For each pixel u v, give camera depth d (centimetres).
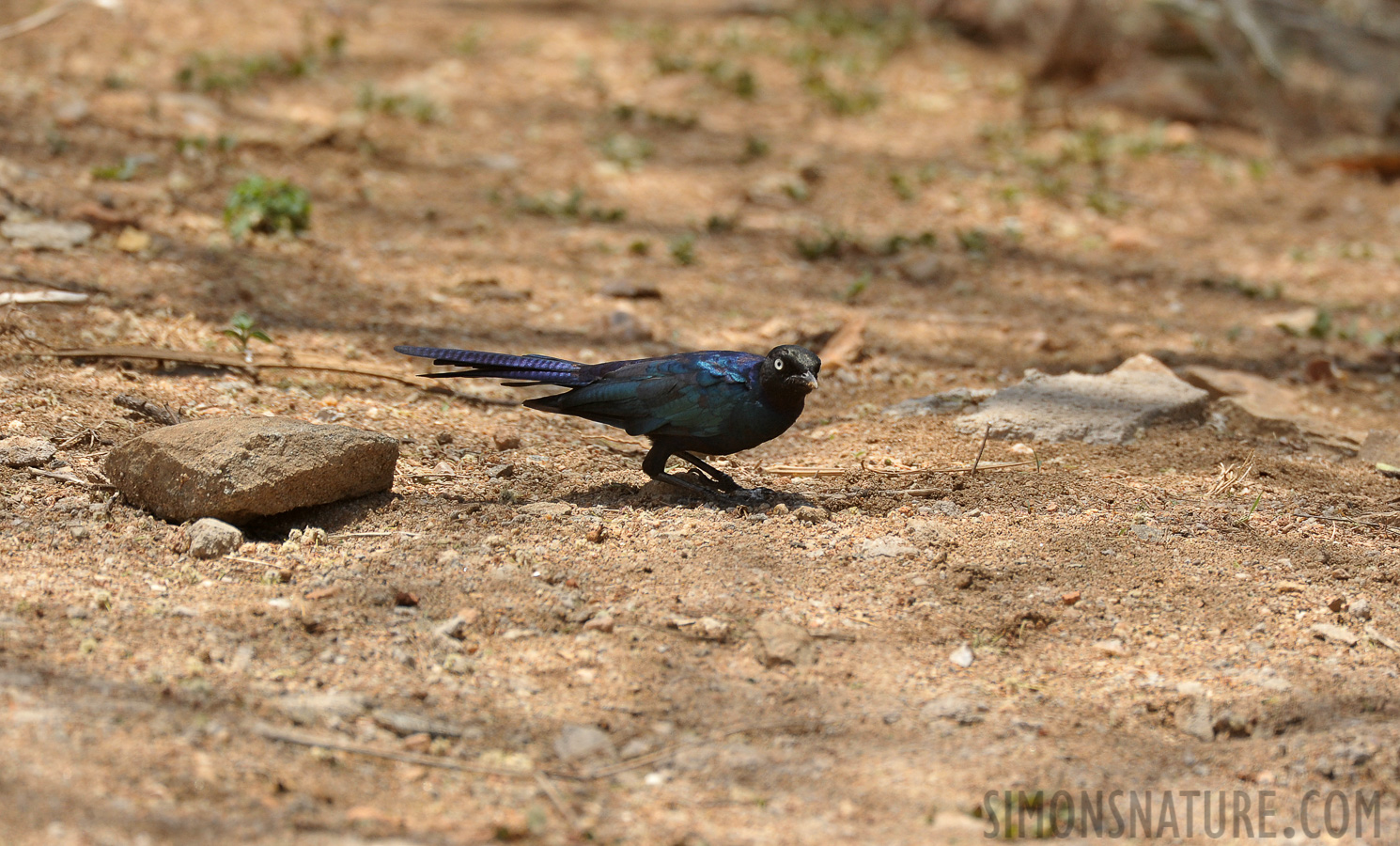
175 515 926
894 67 2880
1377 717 757
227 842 579
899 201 2075
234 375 1230
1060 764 702
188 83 2130
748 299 1638
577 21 2986
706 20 3136
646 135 2280
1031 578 909
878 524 994
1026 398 1294
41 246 1434
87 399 1120
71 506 925
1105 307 1716
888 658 808
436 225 1772
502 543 927
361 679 748
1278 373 1497
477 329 1449
